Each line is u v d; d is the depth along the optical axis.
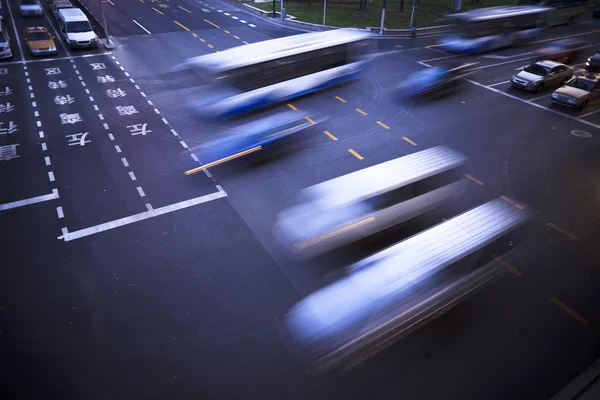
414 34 35.84
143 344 10.01
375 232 12.56
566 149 18.89
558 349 10.14
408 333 10.43
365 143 19.09
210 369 9.53
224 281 11.73
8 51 26.73
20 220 13.56
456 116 21.91
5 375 9.23
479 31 31.77
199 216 14.12
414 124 20.97
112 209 14.21
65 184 15.34
